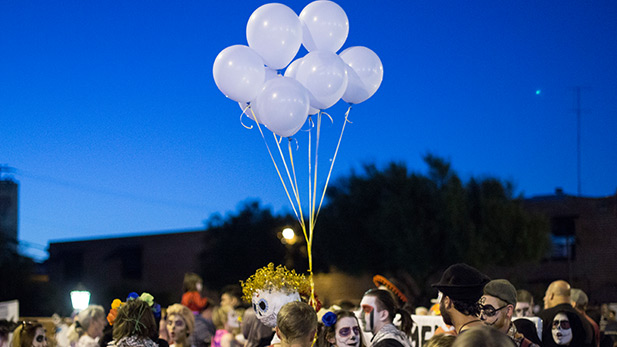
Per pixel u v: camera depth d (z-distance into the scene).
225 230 35.34
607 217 31.25
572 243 31.66
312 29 6.12
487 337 2.21
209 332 8.90
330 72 5.77
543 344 6.34
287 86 5.61
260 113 5.73
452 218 28.08
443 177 28.83
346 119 6.38
